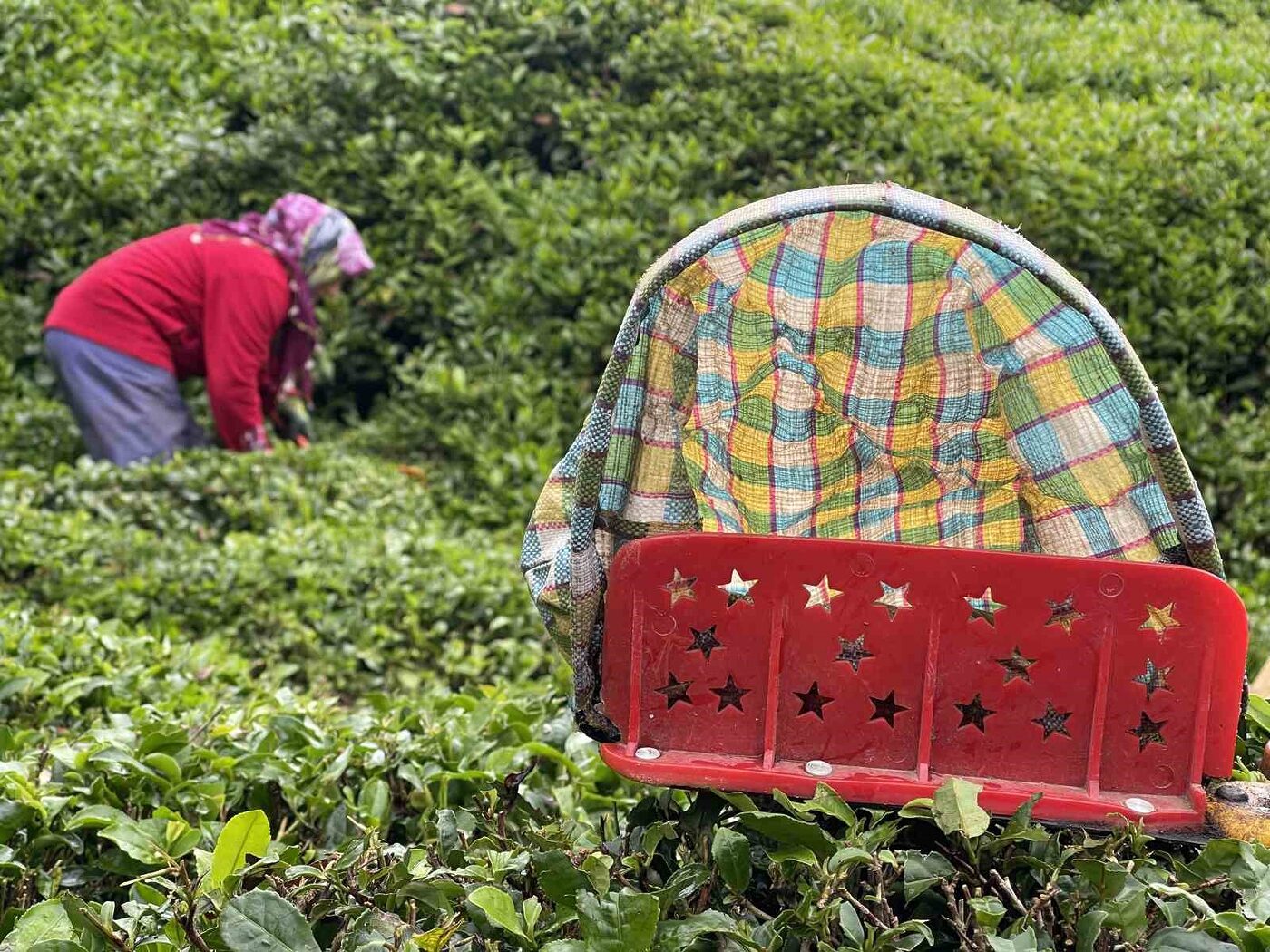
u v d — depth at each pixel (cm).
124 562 454
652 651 187
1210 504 564
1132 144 678
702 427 192
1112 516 191
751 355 192
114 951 170
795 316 189
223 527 515
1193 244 623
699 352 190
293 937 154
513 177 725
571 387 642
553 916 174
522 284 668
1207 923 158
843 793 182
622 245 652
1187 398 586
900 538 202
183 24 788
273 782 250
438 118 729
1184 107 705
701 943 171
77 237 699
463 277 698
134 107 732
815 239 183
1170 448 174
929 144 670
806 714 187
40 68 749
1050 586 180
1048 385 187
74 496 503
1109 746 183
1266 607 503
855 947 158
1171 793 184
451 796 249
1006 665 183
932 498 202
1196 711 181
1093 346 182
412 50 743
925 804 170
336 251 589
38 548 444
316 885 178
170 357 584
